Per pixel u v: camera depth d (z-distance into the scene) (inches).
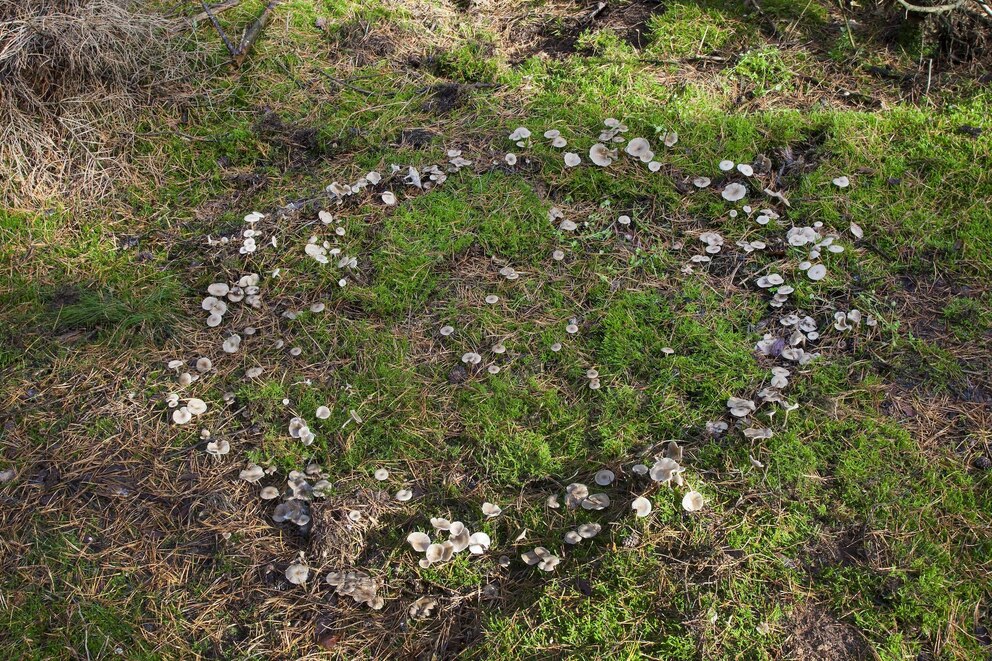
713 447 116.4
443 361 134.6
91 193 163.6
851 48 182.2
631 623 98.5
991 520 105.9
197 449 125.7
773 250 143.5
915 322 130.9
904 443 114.3
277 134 174.1
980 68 171.9
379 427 126.3
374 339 137.9
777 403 120.4
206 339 140.9
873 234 143.5
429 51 195.3
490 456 121.7
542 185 159.9
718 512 108.7
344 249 151.5
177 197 164.9
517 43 199.6
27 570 112.0
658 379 126.8
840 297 135.5
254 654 104.4
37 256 153.2
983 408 119.2
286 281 147.6
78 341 140.1
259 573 112.0
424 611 106.9
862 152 157.1
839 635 96.7
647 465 114.7
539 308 140.2
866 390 121.9
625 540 105.8
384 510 117.6
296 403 130.6
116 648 105.0
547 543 111.4
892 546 103.9
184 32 190.5
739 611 98.1
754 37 187.3
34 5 168.6
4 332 140.9
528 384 129.7
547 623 100.7
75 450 125.0
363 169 167.0
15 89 163.9
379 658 104.1
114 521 117.3
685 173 157.9
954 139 156.7
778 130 164.1
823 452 114.9
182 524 117.2
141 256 154.3
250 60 188.9
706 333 131.6
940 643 95.5
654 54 185.6
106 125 170.6
